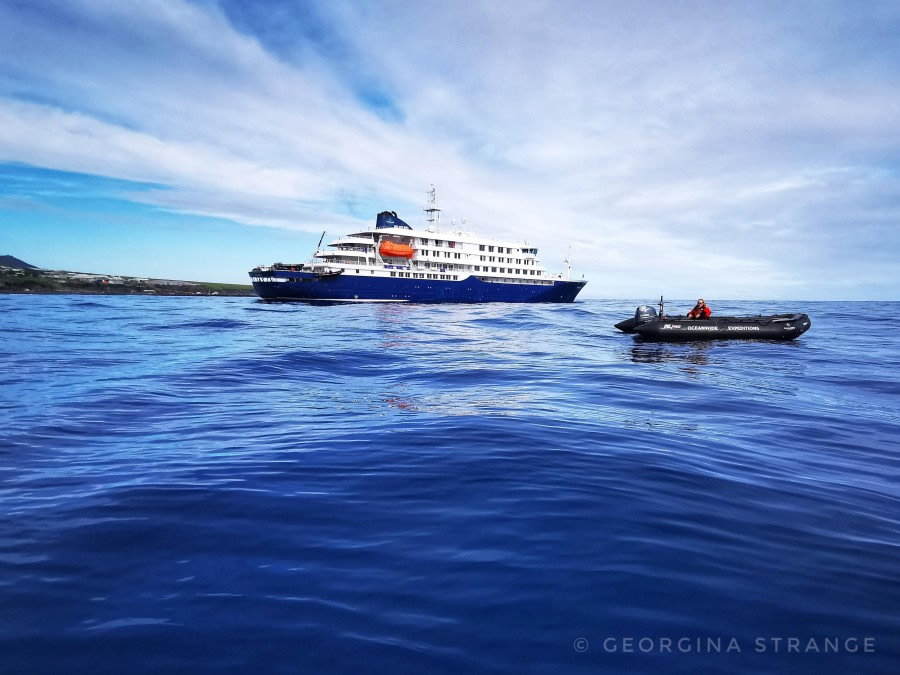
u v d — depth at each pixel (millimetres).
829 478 4930
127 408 7824
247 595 2594
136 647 2182
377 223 62844
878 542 3416
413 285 60625
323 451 5352
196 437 6027
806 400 9828
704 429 6988
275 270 57875
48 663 2076
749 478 4770
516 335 25531
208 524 3475
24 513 3639
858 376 13359
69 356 14695
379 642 2232
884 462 5637
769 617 2496
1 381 10281
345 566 2906
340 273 56594
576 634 2320
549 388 10328
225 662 2096
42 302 64125
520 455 5227
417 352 16922
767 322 22906
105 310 47719
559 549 3146
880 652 2246
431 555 3055
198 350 16438
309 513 3691
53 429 6402
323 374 12000
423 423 6750
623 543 3250
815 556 3172
